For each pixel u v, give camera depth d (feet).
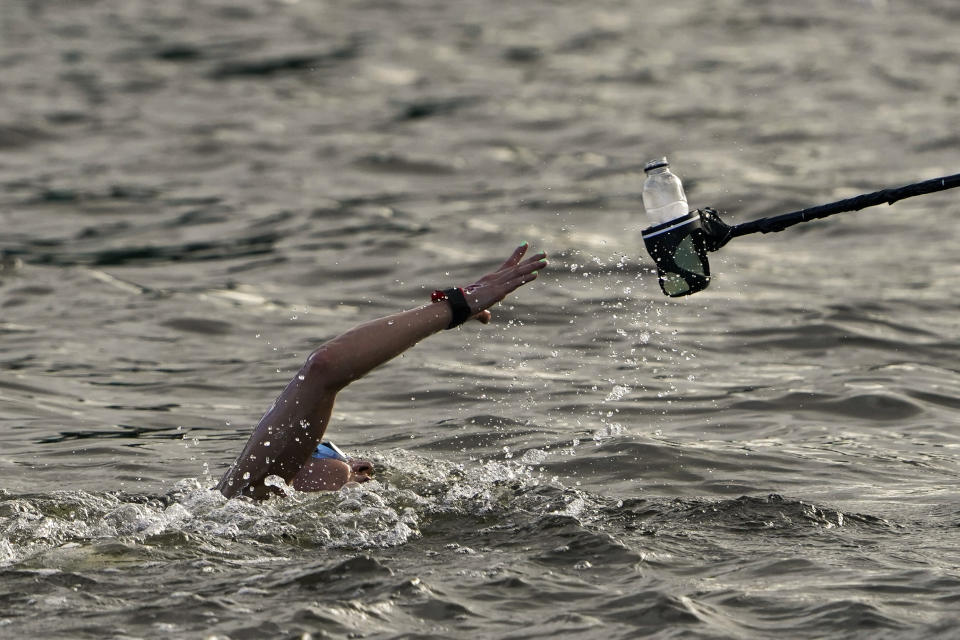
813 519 32.86
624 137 124.36
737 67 161.58
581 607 26.40
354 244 86.07
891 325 62.95
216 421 49.39
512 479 38.06
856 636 24.56
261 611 26.13
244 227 92.99
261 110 141.79
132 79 159.84
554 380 53.72
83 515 34.55
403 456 41.93
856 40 177.58
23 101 143.02
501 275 34.06
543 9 218.79
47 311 69.92
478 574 28.50
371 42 187.73
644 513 33.76
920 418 46.91
